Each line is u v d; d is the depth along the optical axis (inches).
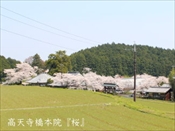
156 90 4254.4
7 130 1259.8
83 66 7081.7
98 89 4256.9
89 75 4416.8
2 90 2847.0
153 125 1498.5
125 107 1977.1
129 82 4965.6
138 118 1656.0
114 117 1644.9
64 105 1969.7
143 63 7495.1
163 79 5428.2
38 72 6018.7
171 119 1695.4
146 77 5467.5
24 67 4899.1
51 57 4918.8
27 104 1977.1
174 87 4079.7
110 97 2444.6
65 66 4940.9
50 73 4874.5
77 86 4143.7
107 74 6983.3
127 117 1669.5
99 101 2191.2
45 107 1871.3
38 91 2822.3
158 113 1865.2
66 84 4210.1
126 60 7514.8
